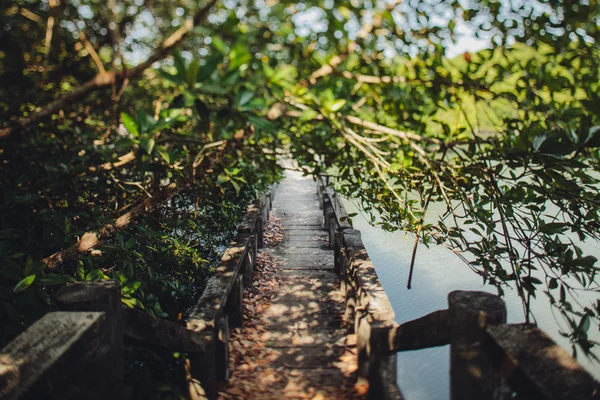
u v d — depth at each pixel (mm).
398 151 3562
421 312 6777
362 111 3412
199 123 2682
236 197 8781
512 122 2709
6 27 2840
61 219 3789
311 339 4801
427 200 3836
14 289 2676
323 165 4098
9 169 3701
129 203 4785
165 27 3195
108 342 2348
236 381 3959
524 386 1710
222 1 2615
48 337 1826
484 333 1981
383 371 3328
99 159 3867
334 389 3801
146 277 4734
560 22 2268
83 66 3350
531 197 3277
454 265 8430
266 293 6199
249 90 2221
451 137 3000
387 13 2502
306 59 2850
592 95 2086
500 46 2523
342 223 7051
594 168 2330
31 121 2354
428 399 4812
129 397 2758
